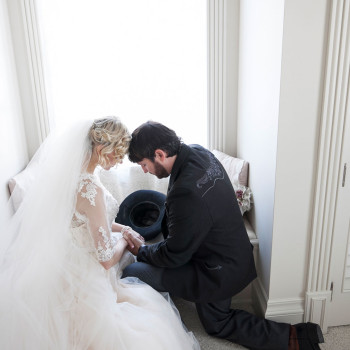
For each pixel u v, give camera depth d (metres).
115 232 1.98
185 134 2.72
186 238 1.59
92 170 1.56
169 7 2.47
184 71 2.59
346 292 1.96
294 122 1.68
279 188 1.77
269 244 1.91
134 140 1.61
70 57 2.51
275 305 1.96
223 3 2.44
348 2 1.50
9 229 1.52
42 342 1.36
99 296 1.46
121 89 2.60
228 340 1.93
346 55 1.57
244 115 2.41
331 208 1.79
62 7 2.42
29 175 2.23
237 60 2.56
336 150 1.70
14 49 2.45
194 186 1.57
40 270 1.44
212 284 1.72
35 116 2.57
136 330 1.46
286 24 1.55
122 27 2.49
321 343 1.90
